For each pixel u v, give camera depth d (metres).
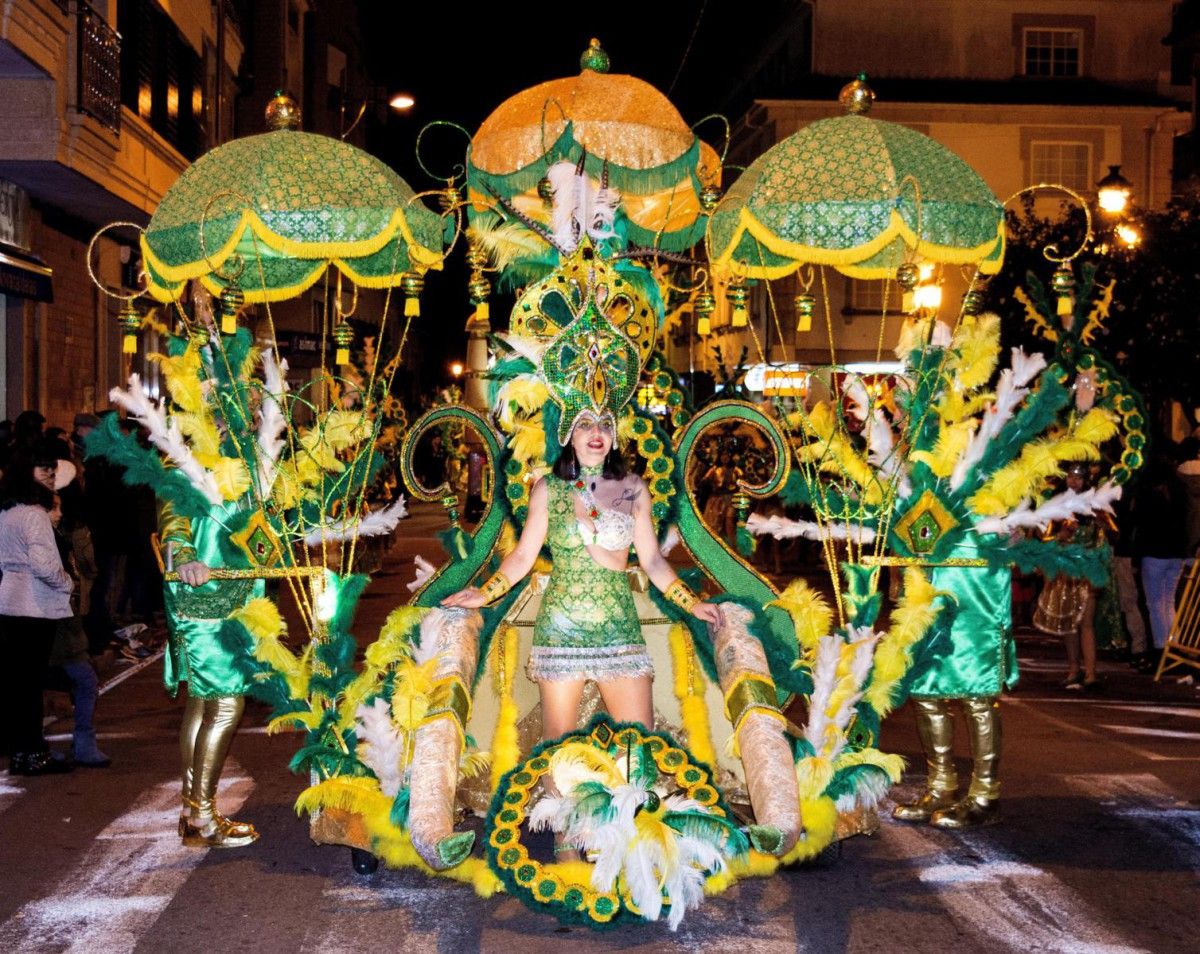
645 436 6.32
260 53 30.84
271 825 6.99
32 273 15.86
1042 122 34.12
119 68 16.89
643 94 6.83
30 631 7.91
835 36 35.16
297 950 5.25
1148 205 34.38
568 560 5.92
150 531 13.27
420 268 6.47
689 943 5.29
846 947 5.22
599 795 5.09
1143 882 5.98
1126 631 12.49
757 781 5.27
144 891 5.93
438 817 4.96
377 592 17.27
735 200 6.43
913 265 6.38
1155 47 35.47
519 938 5.38
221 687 6.42
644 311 6.26
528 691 6.43
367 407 6.61
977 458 6.61
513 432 6.31
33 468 8.12
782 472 6.41
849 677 6.00
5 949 5.23
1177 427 27.14
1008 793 7.57
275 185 6.02
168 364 6.38
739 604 6.08
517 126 6.74
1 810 7.27
